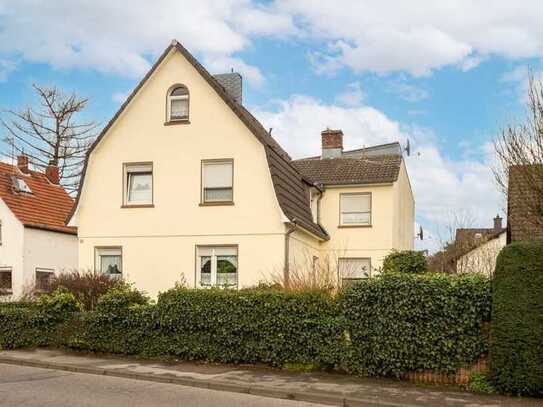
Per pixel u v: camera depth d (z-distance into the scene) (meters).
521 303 11.11
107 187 22.53
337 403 10.83
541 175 14.92
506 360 11.10
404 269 17.64
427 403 10.48
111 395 11.13
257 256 20.81
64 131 39.56
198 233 21.47
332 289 14.30
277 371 13.31
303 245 23.16
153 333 15.07
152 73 22.38
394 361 12.23
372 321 12.56
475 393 11.28
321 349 13.10
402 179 28.94
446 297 11.92
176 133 22.09
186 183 21.80
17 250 29.20
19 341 16.64
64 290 17.66
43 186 34.06
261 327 13.75
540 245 11.17
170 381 12.56
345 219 26.28
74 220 22.67
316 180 26.64
